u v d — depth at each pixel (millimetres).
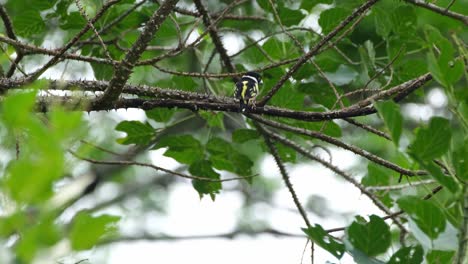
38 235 2674
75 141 2963
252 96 9359
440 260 6062
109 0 8883
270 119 11945
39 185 2613
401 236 8805
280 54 12359
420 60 11070
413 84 8867
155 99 9398
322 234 6188
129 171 21469
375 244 6164
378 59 11914
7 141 3250
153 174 22109
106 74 11906
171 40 16594
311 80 12102
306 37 12562
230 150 12148
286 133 12828
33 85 2930
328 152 11781
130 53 8344
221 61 12375
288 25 12031
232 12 13852
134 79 16234
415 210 5836
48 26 14344
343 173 11164
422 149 5766
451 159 5910
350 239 6211
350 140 19156
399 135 5742
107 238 2842
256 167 21391
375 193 10938
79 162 2975
